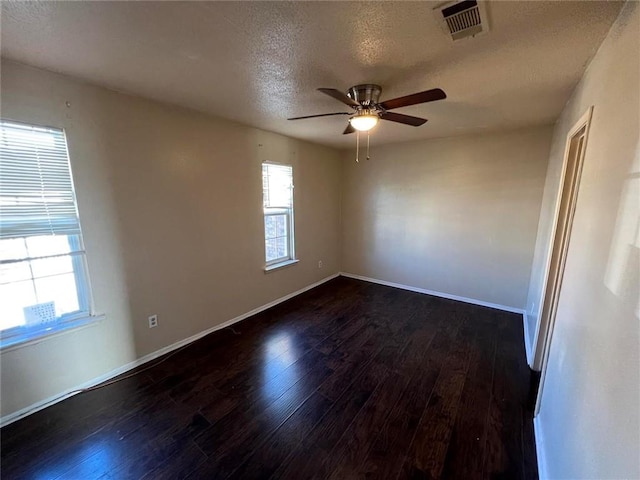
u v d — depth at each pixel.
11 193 1.74
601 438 0.92
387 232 4.49
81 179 2.00
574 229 1.57
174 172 2.54
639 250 0.80
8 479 1.49
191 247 2.76
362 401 2.05
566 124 2.27
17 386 1.83
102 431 1.77
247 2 1.13
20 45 1.48
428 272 4.19
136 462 1.58
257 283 3.53
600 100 1.35
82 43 1.46
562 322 1.61
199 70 1.76
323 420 1.88
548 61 1.62
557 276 1.85
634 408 0.74
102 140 2.08
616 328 0.90
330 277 4.92
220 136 2.89
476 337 2.96
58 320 2.01
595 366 1.04
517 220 3.44
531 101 2.31
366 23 1.27
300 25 1.29
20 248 1.82
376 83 1.94
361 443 1.71
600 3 1.12
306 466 1.56
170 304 2.64
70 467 1.55
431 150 3.91
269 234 3.68
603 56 1.36
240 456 1.62
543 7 1.15
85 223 2.05
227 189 3.03
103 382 2.22
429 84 1.98
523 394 2.12
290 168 3.82
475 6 1.14
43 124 1.80
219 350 2.70
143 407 1.98
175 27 1.31
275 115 2.74
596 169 1.29
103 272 2.18
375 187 4.50
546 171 3.19
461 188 3.75
